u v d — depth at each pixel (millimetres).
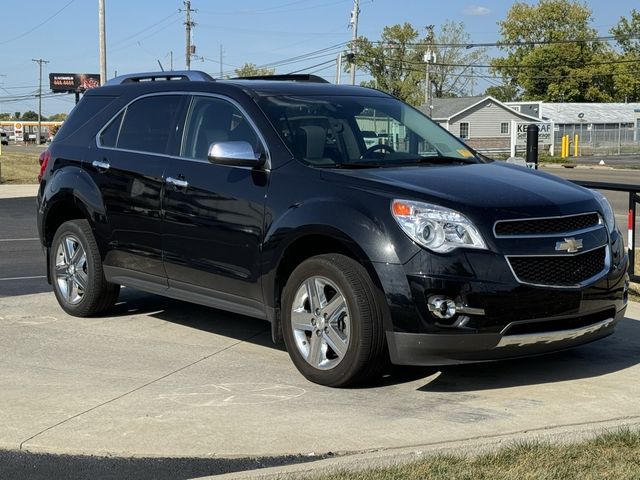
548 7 91938
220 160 5637
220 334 6707
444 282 4734
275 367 5750
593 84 92250
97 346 6332
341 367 5109
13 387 5277
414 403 4926
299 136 5754
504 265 4812
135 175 6559
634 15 90000
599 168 44625
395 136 6223
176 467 4023
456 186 5141
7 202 21594
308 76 6926
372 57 90188
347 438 4309
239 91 6145
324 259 5160
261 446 4230
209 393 5141
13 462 4113
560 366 5730
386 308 4879
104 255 6938
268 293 5586
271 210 5500
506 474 3756
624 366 5723
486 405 4871
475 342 4793
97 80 64438
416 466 3875
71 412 4781
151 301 7965
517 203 5012
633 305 7566
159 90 6766
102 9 35562
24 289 8781
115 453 4184
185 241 6133
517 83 97062
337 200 5156
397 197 4973
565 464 3881
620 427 4355
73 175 7160
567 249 4992
